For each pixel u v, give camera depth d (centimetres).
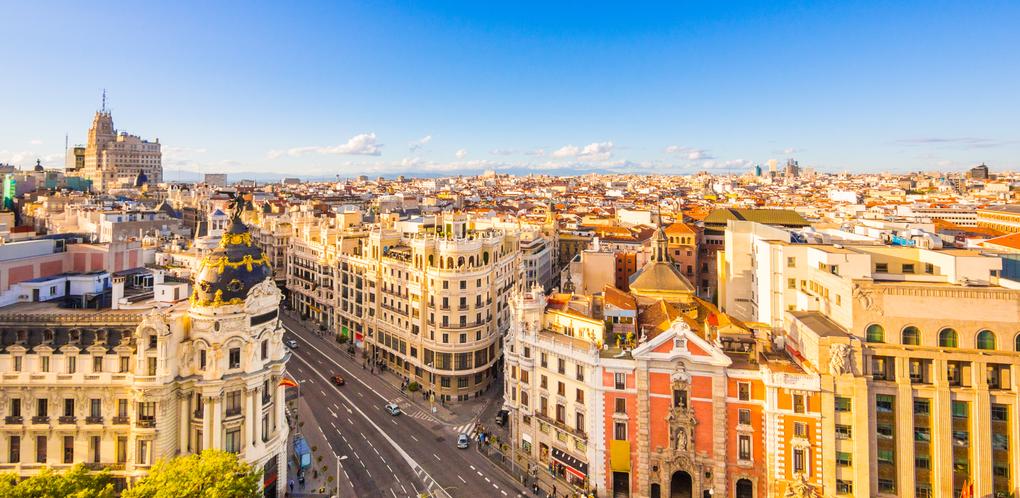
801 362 8244
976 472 7294
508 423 11525
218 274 7931
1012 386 7269
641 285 12675
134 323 7700
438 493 9025
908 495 7481
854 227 15075
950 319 7544
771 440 7894
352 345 16050
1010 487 7238
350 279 16212
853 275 9181
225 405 7775
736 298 13650
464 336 12812
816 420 7706
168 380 7406
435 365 12838
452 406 12544
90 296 9750
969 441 7400
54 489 5966
